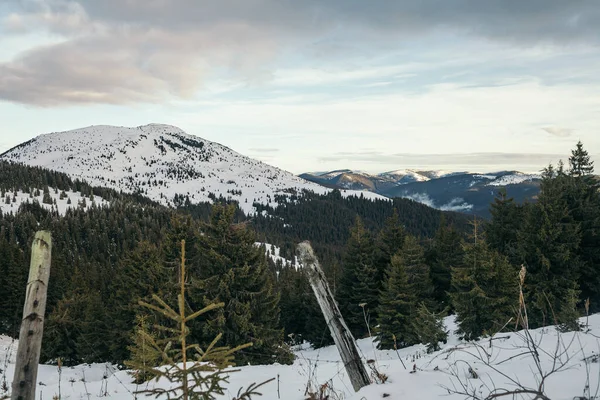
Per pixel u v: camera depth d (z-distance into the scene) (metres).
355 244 31.34
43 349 27.95
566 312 6.31
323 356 21.72
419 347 18.77
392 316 23.97
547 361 3.72
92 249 108.69
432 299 29.31
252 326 17.12
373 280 30.50
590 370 3.20
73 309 28.47
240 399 2.70
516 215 27.38
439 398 3.03
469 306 17.36
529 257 21.22
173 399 2.48
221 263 18.06
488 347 4.66
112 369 20.98
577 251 22.11
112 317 29.38
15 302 41.56
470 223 19.23
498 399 2.83
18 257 45.09
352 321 30.27
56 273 44.34
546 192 21.98
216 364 2.61
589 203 22.86
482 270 17.53
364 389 3.50
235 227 18.92
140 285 26.03
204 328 16.45
